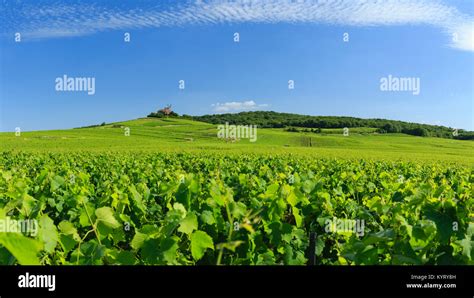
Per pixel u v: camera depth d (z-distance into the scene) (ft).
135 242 12.39
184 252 15.10
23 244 7.82
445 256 12.05
